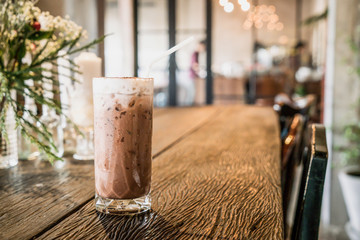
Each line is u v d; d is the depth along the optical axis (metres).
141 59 4.14
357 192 2.02
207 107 2.01
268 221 0.41
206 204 0.47
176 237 0.37
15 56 0.62
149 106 0.42
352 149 2.31
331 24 2.31
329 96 2.34
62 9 1.48
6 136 0.54
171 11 4.10
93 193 0.51
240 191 0.52
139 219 0.41
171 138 0.99
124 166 0.41
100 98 0.40
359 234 2.07
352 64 2.27
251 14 6.32
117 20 6.60
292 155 0.73
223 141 0.95
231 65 6.26
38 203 0.47
